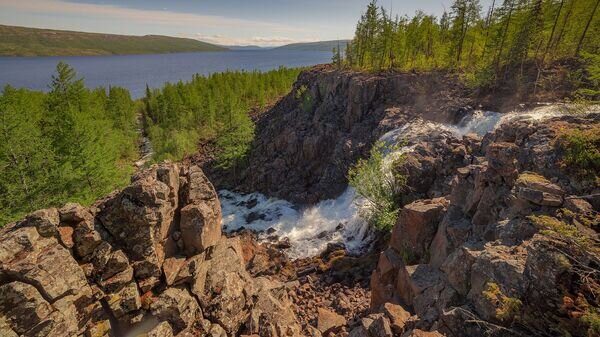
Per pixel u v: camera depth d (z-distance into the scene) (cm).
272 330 1184
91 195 3400
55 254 884
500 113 3647
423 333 966
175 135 6694
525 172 1396
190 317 1037
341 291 2122
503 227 1245
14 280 814
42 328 814
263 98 9156
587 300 796
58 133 3928
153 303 1005
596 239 891
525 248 1072
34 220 905
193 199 1195
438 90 4681
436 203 1844
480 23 6100
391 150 3519
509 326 898
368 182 2734
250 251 3006
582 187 1194
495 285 938
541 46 4772
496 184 1491
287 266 2714
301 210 4134
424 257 1666
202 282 1155
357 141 4472
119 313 970
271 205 4438
